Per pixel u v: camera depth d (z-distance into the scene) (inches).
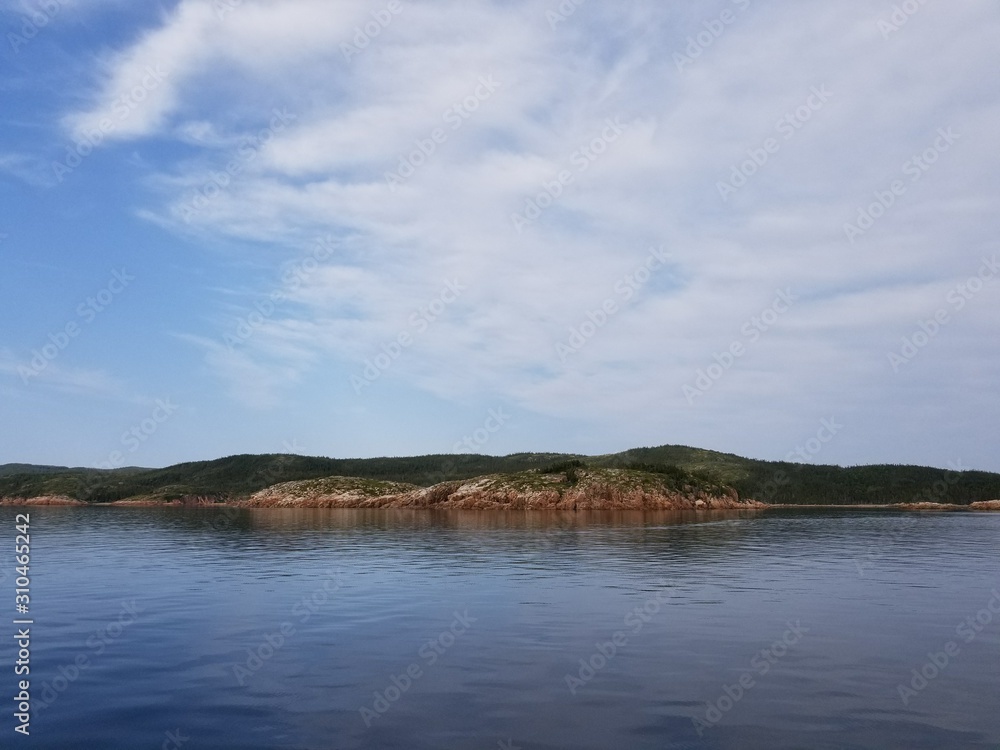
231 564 1999.3
